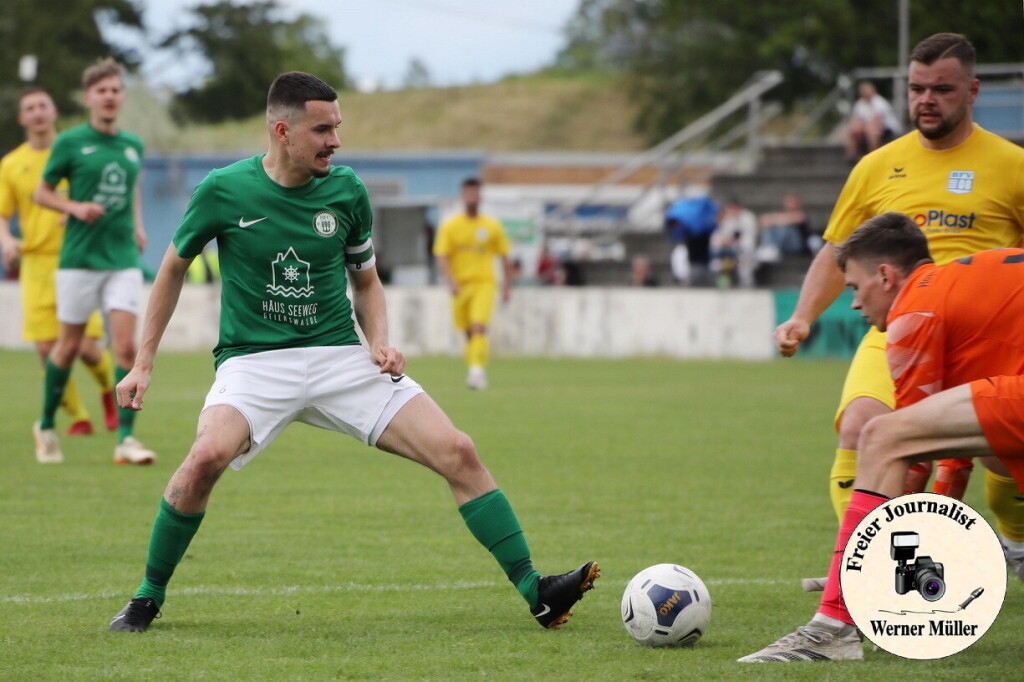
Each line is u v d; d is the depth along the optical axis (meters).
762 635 17.27
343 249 18.39
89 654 16.11
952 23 106.12
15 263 38.41
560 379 61.44
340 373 18.06
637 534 24.98
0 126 146.25
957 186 20.11
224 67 168.50
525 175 143.75
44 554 22.81
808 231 81.12
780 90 156.50
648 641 16.50
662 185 96.19
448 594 19.91
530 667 15.48
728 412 47.75
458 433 17.84
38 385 57.53
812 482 31.75
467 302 57.75
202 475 17.28
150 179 114.56
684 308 74.88
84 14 157.88
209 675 15.11
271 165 17.91
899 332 15.56
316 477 32.66
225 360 18.11
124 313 33.69
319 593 19.91
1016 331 15.11
